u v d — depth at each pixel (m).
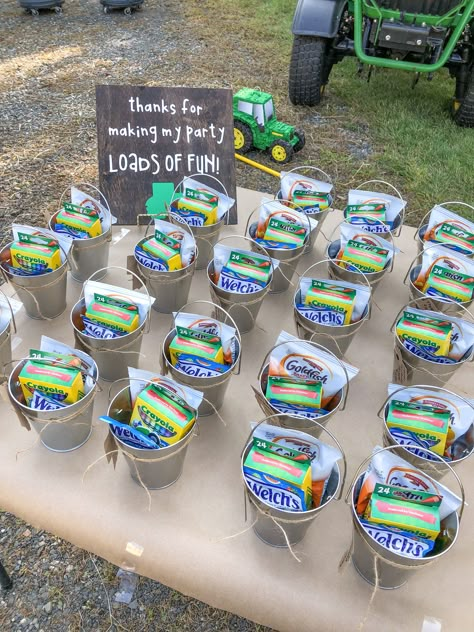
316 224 1.43
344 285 1.16
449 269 1.27
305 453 0.86
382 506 0.80
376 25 3.40
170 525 0.95
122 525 0.94
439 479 0.96
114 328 1.08
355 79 4.51
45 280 1.20
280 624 0.88
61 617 1.47
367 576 0.88
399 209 1.50
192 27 5.46
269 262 1.22
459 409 0.96
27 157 3.25
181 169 1.68
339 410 1.10
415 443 0.94
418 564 0.76
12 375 0.95
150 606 1.50
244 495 0.92
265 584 0.88
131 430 0.88
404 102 4.15
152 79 4.33
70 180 3.06
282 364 1.03
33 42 5.00
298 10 3.58
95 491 0.99
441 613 0.86
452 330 1.12
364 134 3.73
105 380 1.16
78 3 6.11
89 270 1.40
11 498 0.98
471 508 1.02
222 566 0.90
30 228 1.22
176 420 0.89
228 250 1.24
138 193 1.67
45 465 1.02
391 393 0.99
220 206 1.46
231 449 1.08
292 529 0.86
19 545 1.60
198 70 4.52
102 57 4.72
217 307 1.19
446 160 3.40
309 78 3.77
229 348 1.08
